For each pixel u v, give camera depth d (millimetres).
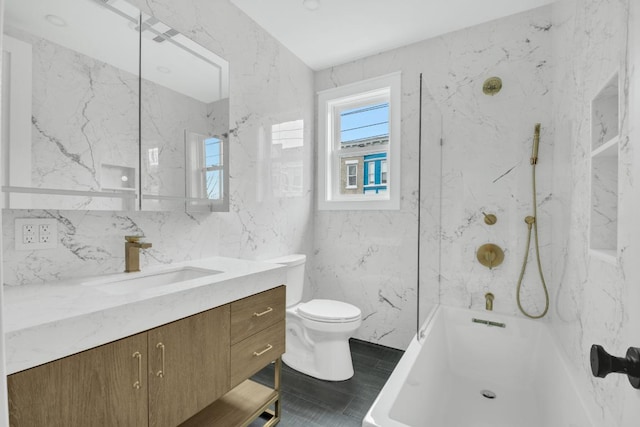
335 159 2955
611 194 1356
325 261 2939
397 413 1247
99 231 1479
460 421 1726
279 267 1690
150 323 1091
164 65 1656
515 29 2193
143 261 1655
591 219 1380
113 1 1451
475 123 2328
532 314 2152
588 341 1424
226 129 1992
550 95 2094
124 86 1492
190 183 1778
